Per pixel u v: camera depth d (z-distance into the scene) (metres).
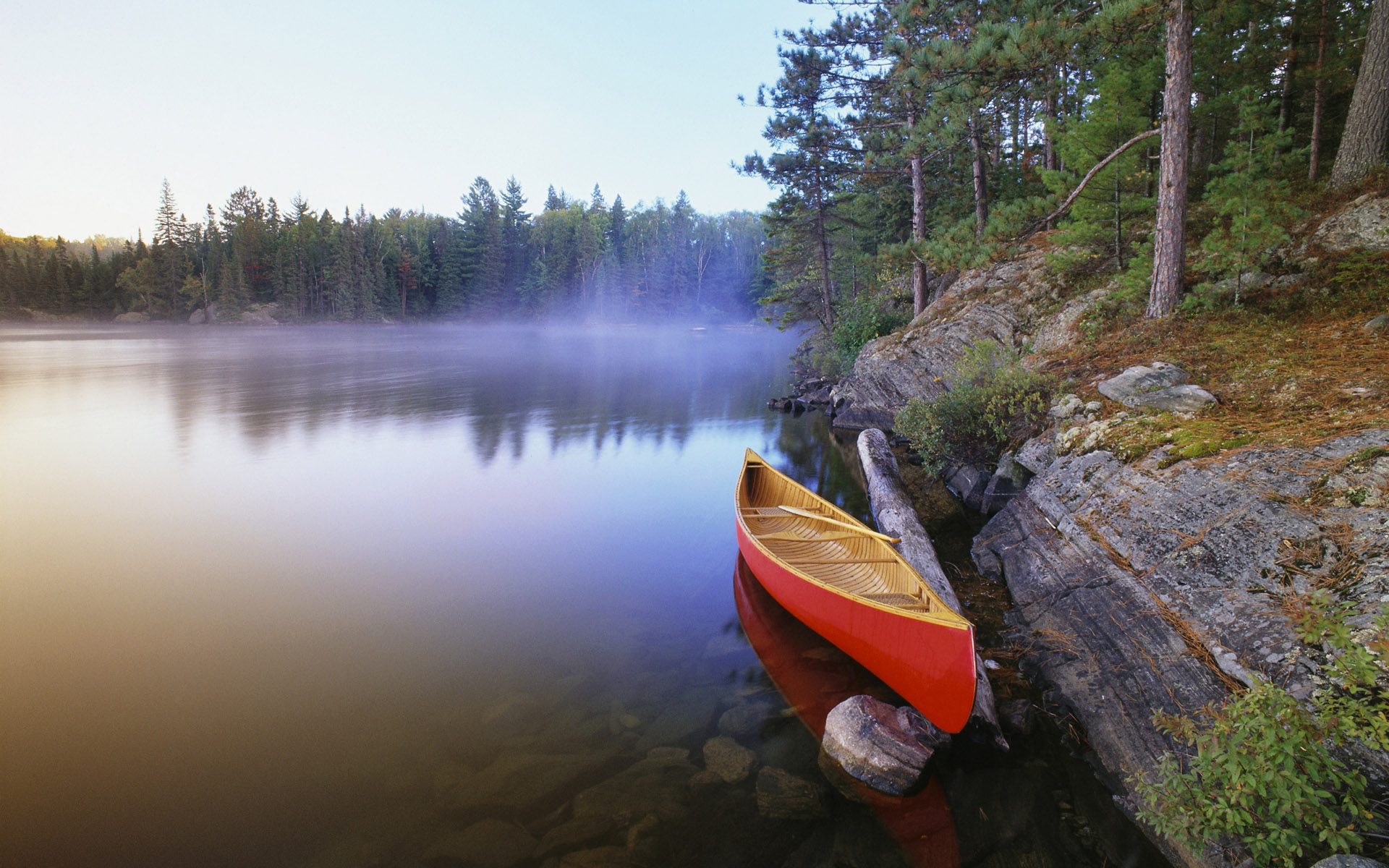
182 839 3.68
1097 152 11.52
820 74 20.77
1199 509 4.95
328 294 80.69
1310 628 3.07
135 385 24.80
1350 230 8.32
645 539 9.05
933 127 13.90
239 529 9.44
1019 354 11.41
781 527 8.11
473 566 8.07
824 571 6.42
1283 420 5.45
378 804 3.96
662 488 11.60
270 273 82.06
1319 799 2.90
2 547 8.74
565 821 3.78
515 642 6.14
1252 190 8.06
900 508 8.30
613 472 12.70
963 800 3.88
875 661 4.97
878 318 20.55
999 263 14.22
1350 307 7.28
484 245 81.25
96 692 5.32
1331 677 3.22
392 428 16.97
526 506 10.59
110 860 3.52
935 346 13.62
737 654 5.79
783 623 6.41
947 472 10.64
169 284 83.62
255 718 4.92
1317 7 11.82
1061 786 3.98
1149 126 11.77
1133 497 5.71
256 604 7.02
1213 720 3.61
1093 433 7.05
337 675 5.55
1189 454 5.53
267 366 32.44
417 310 83.62
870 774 4.02
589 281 84.12
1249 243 7.98
